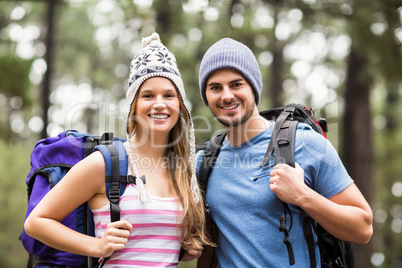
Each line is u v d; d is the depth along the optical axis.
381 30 7.48
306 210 2.51
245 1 8.44
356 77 9.65
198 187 2.76
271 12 10.45
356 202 2.60
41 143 3.02
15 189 17.08
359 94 9.66
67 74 26.09
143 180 2.57
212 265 2.90
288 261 2.59
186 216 2.61
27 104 9.35
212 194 2.83
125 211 2.48
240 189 2.74
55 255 2.77
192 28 10.94
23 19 18.86
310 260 2.59
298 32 12.11
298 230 2.63
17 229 16.81
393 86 8.64
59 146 2.89
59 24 22.53
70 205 2.45
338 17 8.08
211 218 2.83
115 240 2.33
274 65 16.62
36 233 2.40
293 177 2.53
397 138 19.09
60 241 2.39
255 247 2.62
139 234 2.50
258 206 2.67
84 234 2.57
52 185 2.79
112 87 22.83
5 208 16.78
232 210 2.73
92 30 23.19
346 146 9.70
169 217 2.55
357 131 9.63
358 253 8.63
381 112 21.91
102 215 2.51
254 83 2.86
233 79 2.81
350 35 7.62
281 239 2.61
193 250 2.72
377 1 7.26
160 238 2.54
